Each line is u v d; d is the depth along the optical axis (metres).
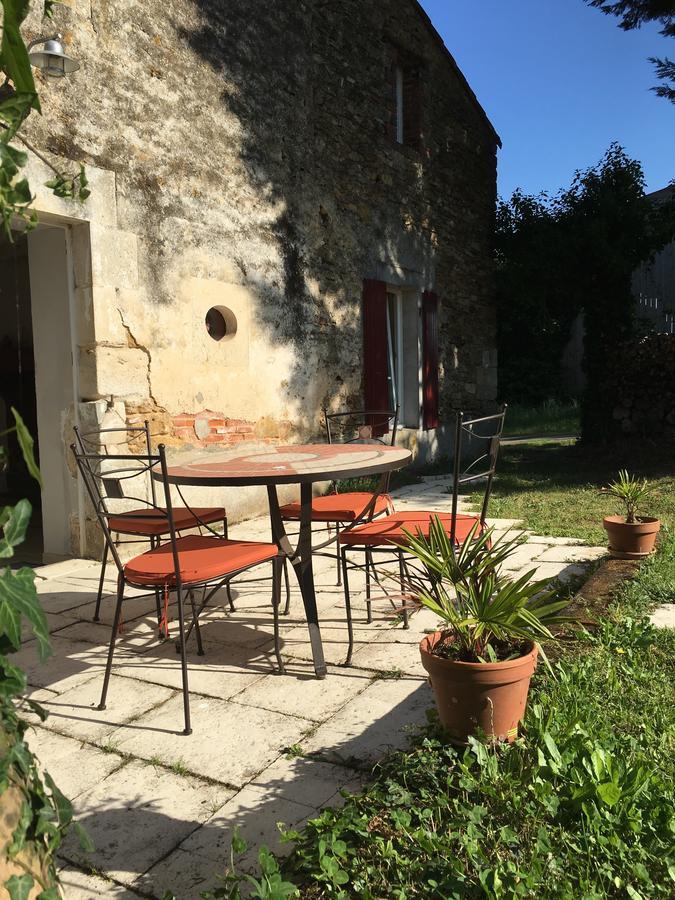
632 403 9.29
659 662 2.66
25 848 1.04
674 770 1.91
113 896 1.64
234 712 2.52
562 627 3.06
